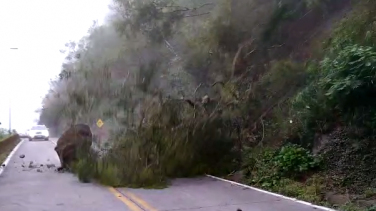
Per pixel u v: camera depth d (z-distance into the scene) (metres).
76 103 13.05
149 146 11.28
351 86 7.62
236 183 10.49
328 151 9.92
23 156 17.78
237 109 12.96
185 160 11.65
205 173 11.91
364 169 8.77
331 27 13.05
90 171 11.05
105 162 11.18
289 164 9.81
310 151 10.55
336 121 10.42
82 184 10.66
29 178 11.86
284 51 14.12
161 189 9.79
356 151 9.36
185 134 11.80
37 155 19.89
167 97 12.38
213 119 12.05
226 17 14.10
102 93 12.67
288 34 14.02
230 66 14.41
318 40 12.94
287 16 13.59
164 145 11.52
